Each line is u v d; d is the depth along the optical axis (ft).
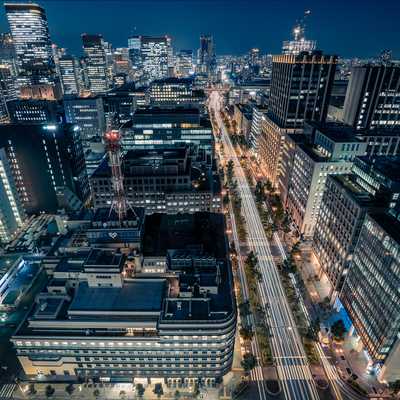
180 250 393.50
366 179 424.46
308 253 575.38
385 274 329.11
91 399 338.95
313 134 630.74
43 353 334.24
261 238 623.36
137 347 326.44
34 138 639.35
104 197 590.14
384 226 339.16
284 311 450.71
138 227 389.60
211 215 508.53
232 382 357.61
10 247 574.15
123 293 352.90
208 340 320.29
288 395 344.08
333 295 463.01
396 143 596.29
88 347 327.06
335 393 346.13
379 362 350.43
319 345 400.67
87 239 423.23
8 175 591.78
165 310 324.19
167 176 571.28
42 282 503.20
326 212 491.31
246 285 497.87
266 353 385.70
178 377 356.38
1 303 452.35
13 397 338.95
